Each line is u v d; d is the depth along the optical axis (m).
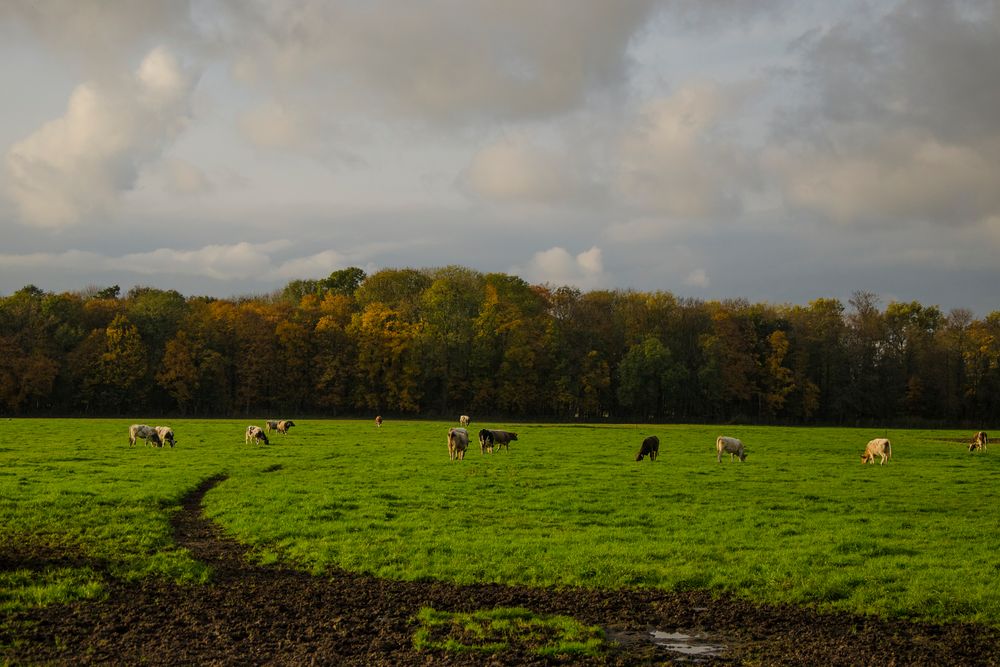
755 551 20.06
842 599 16.12
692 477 35.12
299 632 13.87
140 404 106.56
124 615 14.66
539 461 40.91
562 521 24.17
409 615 14.91
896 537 22.05
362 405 111.38
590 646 13.23
